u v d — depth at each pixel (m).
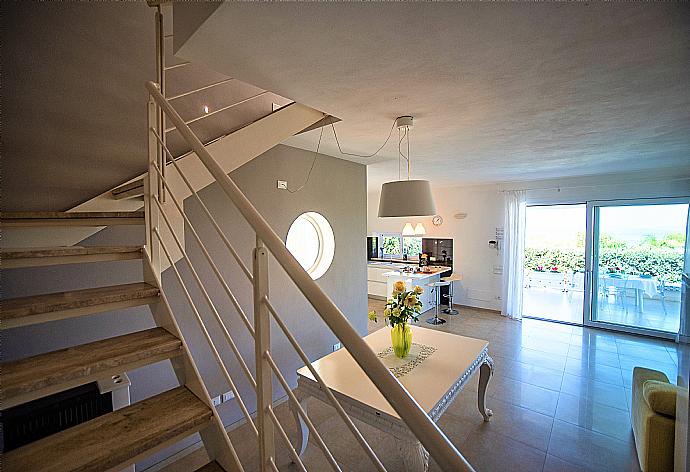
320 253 3.86
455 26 1.09
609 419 2.73
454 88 1.63
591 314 5.14
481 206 6.08
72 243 1.61
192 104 2.44
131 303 1.27
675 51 1.28
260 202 2.88
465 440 2.48
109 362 1.05
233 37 1.15
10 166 1.72
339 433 2.62
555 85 1.61
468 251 6.26
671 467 1.96
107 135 2.01
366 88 1.63
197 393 1.17
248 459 2.35
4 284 1.69
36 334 1.80
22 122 1.75
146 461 2.24
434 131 2.47
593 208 5.00
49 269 1.81
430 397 1.85
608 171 4.57
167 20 2.19
